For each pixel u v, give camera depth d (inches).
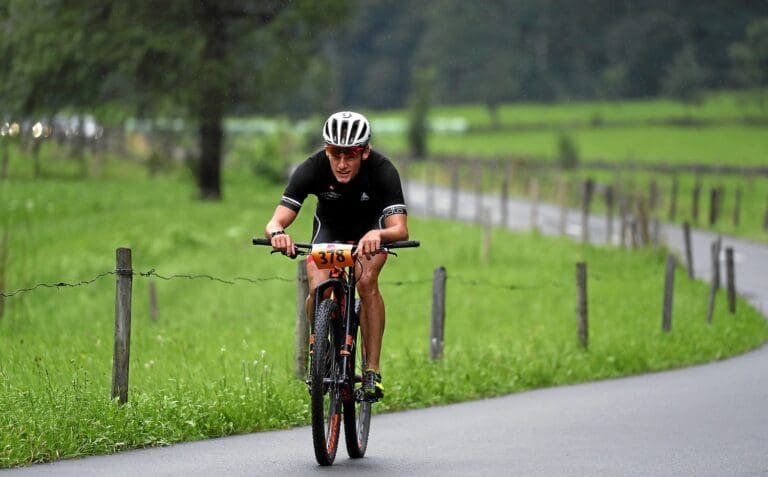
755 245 4407.0
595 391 1582.2
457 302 2524.6
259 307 2428.6
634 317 2321.6
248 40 5024.6
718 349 2053.4
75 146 5871.1
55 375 1349.7
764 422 1289.4
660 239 4079.7
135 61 4697.3
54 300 2491.4
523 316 2326.5
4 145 4985.2
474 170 7677.2
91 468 974.4
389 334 1978.3
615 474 979.3
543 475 968.3
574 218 5398.6
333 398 992.9
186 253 3459.6
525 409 1398.9
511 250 3747.5
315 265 1008.2
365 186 1010.1
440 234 4244.6
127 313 1165.7
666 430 1230.3
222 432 1170.0
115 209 4594.0
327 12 5113.2
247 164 6712.6
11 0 4808.1
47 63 4697.3
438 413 1364.4
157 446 1093.8
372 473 965.8
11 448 996.6
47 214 4173.2
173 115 5128.0
